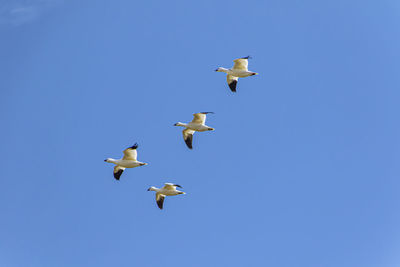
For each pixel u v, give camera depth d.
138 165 43.97
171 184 44.41
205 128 45.84
